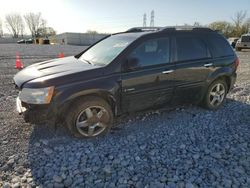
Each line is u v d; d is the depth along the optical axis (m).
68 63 4.13
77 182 2.76
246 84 7.72
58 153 3.34
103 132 3.86
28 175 2.87
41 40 51.03
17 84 3.57
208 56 4.81
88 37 58.03
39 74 3.58
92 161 3.16
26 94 3.35
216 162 3.21
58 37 63.22
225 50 5.15
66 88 3.39
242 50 27.83
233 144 3.71
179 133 4.04
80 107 3.56
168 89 4.28
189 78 4.52
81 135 3.70
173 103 4.54
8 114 4.64
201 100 5.00
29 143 3.58
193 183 2.78
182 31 4.55
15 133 3.86
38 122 3.42
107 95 3.72
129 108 4.02
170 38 4.32
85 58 4.47
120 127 4.21
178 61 4.36
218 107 5.23
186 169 3.04
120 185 2.72
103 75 3.64
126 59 3.82
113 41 4.52
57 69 3.75
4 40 62.66
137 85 3.91
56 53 20.20
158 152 3.42
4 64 11.85
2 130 3.95
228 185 2.74
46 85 3.30
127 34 4.58
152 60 4.08
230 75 5.19
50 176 2.86
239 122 4.56
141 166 3.08
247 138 3.90
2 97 5.81
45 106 3.32
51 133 3.88
